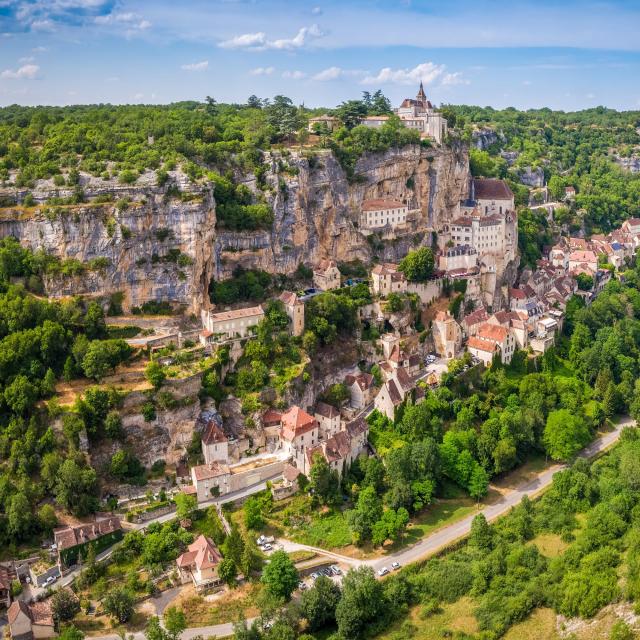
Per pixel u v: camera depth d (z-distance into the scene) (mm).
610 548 170625
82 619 156500
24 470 183125
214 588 164750
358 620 154875
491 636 151625
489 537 183375
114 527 176125
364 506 186000
